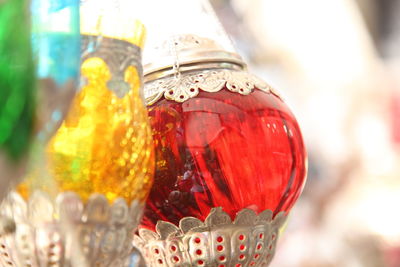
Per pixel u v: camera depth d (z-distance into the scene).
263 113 0.44
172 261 0.44
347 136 2.56
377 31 4.00
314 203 1.84
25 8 0.27
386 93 3.35
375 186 2.56
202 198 0.42
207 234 0.43
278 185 0.44
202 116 0.43
